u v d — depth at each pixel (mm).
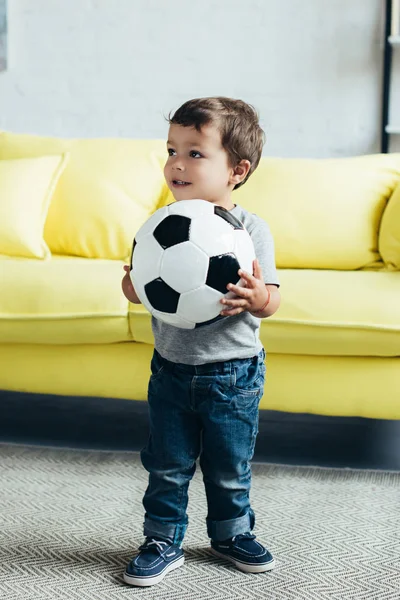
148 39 3689
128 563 1453
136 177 2553
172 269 1267
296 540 1567
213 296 1272
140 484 1874
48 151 2637
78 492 1810
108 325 1974
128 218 2496
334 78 3619
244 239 1313
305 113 3654
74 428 2330
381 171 2502
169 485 1403
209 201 1398
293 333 1913
